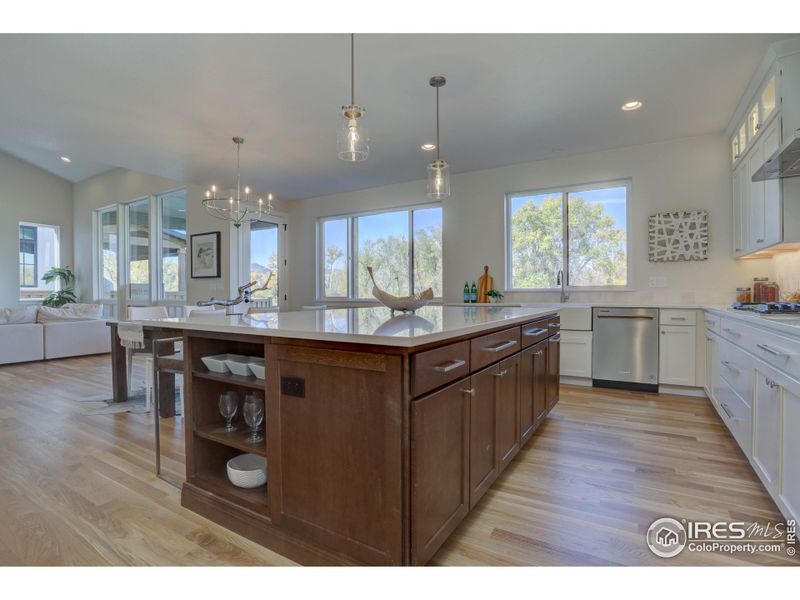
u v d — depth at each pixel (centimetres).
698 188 394
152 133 386
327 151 436
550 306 425
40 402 372
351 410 139
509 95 310
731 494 199
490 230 500
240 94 308
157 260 754
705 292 393
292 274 675
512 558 153
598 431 287
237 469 184
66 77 283
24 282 870
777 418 176
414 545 131
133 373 497
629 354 394
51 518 182
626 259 435
